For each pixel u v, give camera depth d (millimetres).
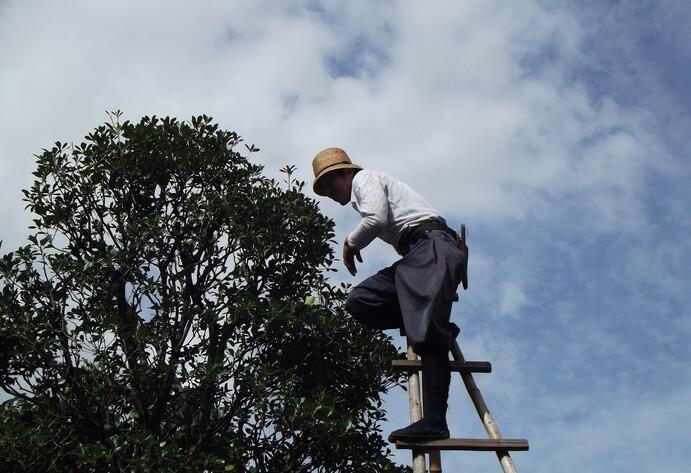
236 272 10039
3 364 9242
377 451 9734
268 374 9062
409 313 4324
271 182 10961
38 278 9328
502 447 4070
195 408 9656
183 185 10492
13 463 8430
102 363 9156
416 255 4457
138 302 9773
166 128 10414
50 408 9273
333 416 9031
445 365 4262
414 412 4406
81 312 9383
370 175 4715
